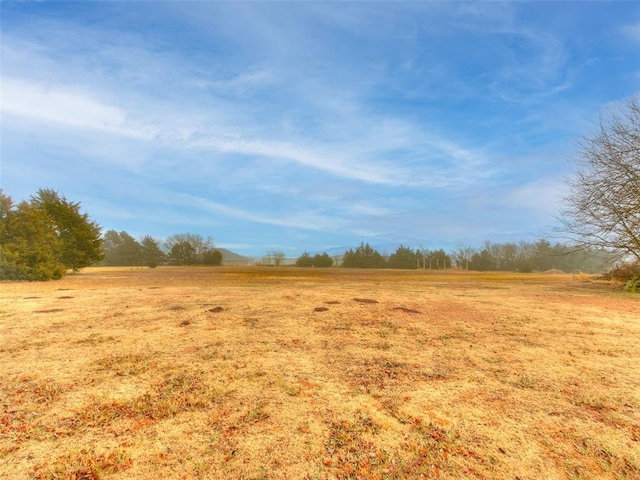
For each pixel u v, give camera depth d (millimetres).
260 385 3240
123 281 16500
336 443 2273
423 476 1945
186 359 3979
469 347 4527
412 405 2842
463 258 54938
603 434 2416
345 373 3566
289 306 7398
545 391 3143
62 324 5754
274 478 1924
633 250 12969
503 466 2045
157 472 1972
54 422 2531
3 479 1897
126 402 2873
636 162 12305
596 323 6035
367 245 57750
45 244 17531
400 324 5797
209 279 18328
